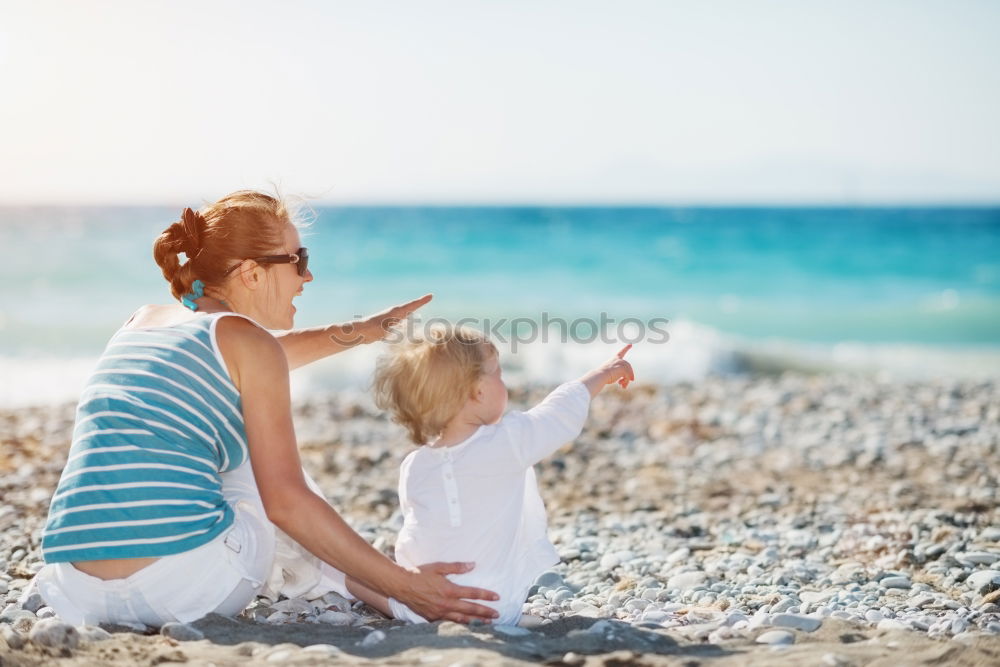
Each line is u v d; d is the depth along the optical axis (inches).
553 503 255.9
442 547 129.0
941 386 470.6
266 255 133.0
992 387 463.8
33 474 260.4
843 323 879.1
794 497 258.2
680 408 402.0
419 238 1779.0
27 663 101.7
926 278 1244.5
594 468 300.4
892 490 256.8
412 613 128.8
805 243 1713.8
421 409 129.3
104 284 1058.7
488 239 1776.6
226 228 132.0
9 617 132.5
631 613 145.1
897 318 906.1
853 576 174.9
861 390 461.1
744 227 2277.3
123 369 123.2
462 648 108.4
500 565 130.1
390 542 195.8
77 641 108.1
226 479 131.1
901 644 112.7
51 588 121.9
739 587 168.4
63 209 3395.7
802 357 647.8
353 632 122.1
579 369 559.2
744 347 667.4
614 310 965.8
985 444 319.3
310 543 122.3
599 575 178.7
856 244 1688.0
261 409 122.6
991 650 110.3
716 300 1056.2
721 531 221.1
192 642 112.0
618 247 1630.2
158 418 119.7
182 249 133.7
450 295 1075.3
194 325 124.5
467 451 128.8
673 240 1792.6
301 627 123.9
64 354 620.1
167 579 118.4
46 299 941.2
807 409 405.1
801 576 175.3
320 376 522.9
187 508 119.0
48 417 358.0
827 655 106.6
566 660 105.3
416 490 131.6
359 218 2741.1
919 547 192.2
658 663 104.6
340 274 1256.2
